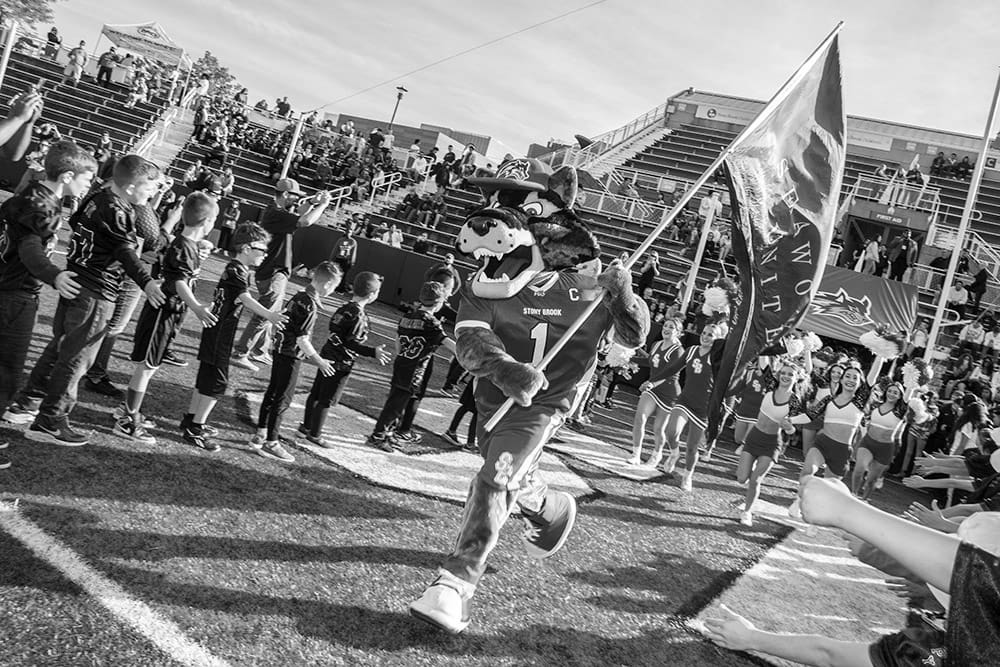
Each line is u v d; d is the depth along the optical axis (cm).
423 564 377
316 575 332
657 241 2405
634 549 508
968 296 1970
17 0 5034
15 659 223
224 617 277
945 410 1266
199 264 454
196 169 2191
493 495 315
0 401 370
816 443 763
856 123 3756
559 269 345
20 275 367
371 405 740
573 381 340
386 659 280
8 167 2161
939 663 249
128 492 369
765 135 420
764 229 425
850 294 1634
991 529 155
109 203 405
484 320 332
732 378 425
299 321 474
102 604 264
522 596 375
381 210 2759
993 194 3023
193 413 469
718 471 936
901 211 2433
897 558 156
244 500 400
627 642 354
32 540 296
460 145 5281
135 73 3297
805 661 284
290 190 784
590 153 3306
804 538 682
